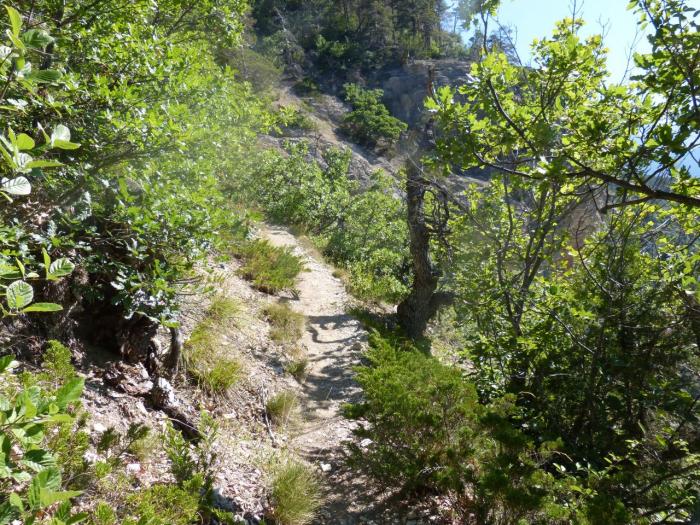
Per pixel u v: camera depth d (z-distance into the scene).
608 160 4.64
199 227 3.86
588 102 5.90
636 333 5.67
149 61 4.68
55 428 3.03
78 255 3.74
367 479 4.89
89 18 5.23
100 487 3.02
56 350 3.35
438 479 4.26
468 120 5.13
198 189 4.14
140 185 3.94
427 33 65.12
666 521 4.29
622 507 3.52
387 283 13.73
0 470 1.51
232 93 7.48
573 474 5.00
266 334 7.52
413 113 52.19
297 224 17.09
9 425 1.53
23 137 1.56
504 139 4.50
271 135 35.66
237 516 3.74
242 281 9.03
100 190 3.86
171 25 8.02
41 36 1.69
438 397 5.02
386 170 40.84
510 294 6.99
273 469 4.55
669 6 3.74
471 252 9.27
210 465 3.82
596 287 6.11
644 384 5.55
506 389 6.30
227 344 6.36
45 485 1.52
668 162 3.72
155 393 4.44
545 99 6.36
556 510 3.46
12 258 3.12
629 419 5.55
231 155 8.12
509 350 6.46
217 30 8.79
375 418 4.89
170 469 3.63
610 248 6.00
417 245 10.38
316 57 58.28
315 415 6.23
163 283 3.60
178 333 4.98
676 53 3.74
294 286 10.54
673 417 5.39
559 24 6.75
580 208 7.79
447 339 13.01
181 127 4.17
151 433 4.02
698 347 5.29
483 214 8.77
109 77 4.65
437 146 4.88
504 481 3.60
